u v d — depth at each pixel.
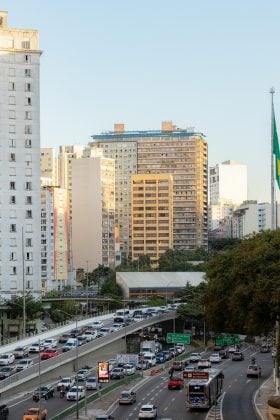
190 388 119.56
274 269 109.12
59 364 155.75
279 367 116.25
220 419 110.56
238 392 141.50
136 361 165.75
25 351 169.38
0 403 128.88
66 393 137.62
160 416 114.81
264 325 111.12
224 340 191.50
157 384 153.00
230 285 119.50
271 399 117.25
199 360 185.50
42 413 111.12
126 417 115.06
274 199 135.75
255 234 130.75
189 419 111.75
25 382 143.12
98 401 132.25
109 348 185.75
